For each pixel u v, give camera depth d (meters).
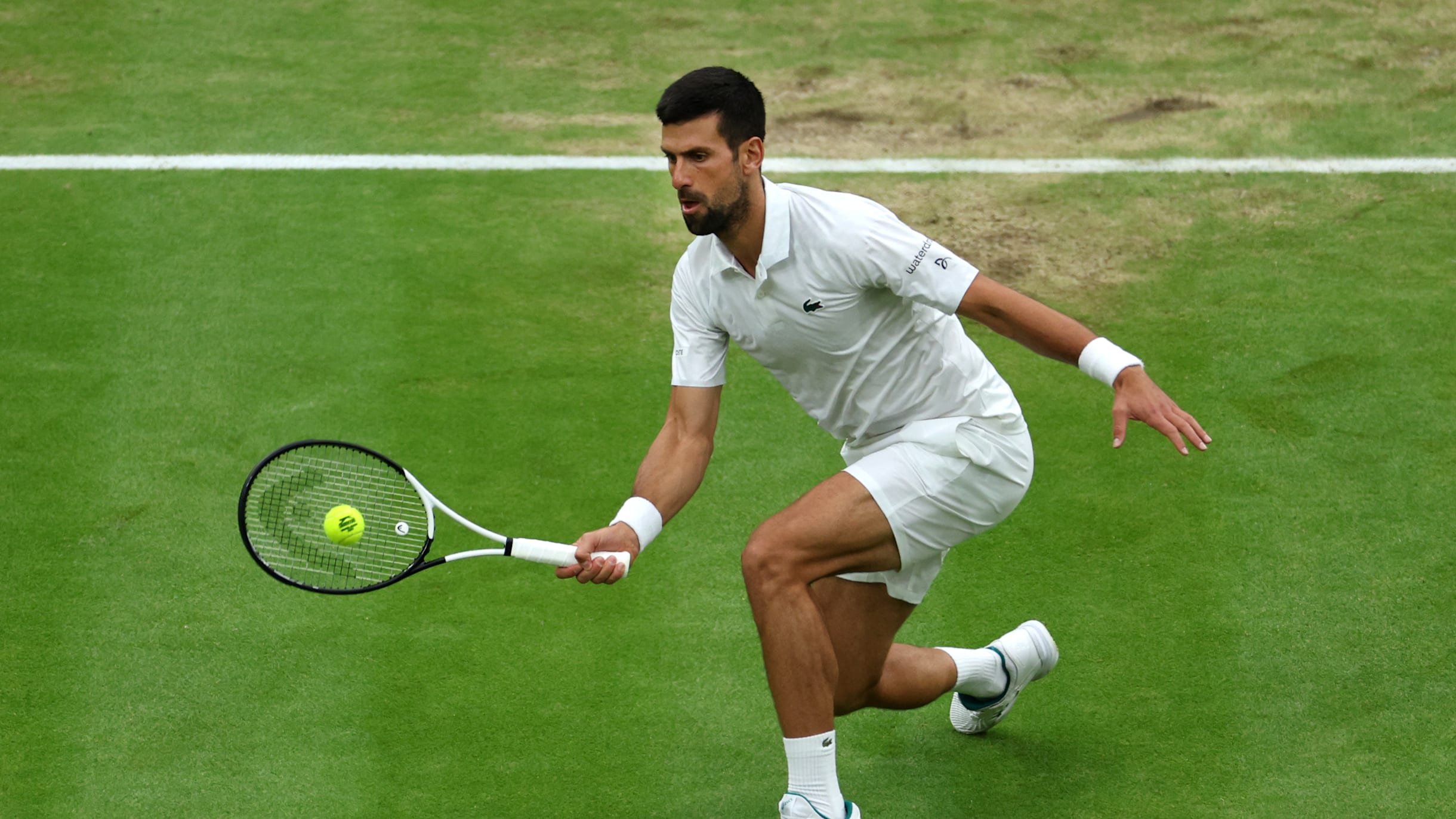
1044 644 8.81
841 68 18.89
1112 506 11.11
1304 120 17.25
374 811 8.41
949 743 8.98
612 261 14.65
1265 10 20.42
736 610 10.15
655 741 8.98
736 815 8.40
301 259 14.57
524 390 12.62
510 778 8.67
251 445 11.85
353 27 20.05
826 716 7.66
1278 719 9.02
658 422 12.24
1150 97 17.98
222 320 13.55
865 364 7.78
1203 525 10.87
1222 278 14.16
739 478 11.60
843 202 7.38
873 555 7.73
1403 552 10.50
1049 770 8.71
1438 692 9.19
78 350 13.05
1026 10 20.66
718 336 8.04
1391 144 16.64
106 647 9.72
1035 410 12.37
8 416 12.12
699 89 7.04
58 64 18.67
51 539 10.73
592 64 19.06
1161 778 8.61
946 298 7.34
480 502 11.20
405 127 17.30
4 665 9.53
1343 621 9.86
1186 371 12.73
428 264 14.52
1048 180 16.06
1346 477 11.35
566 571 7.63
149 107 17.62
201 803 8.47
